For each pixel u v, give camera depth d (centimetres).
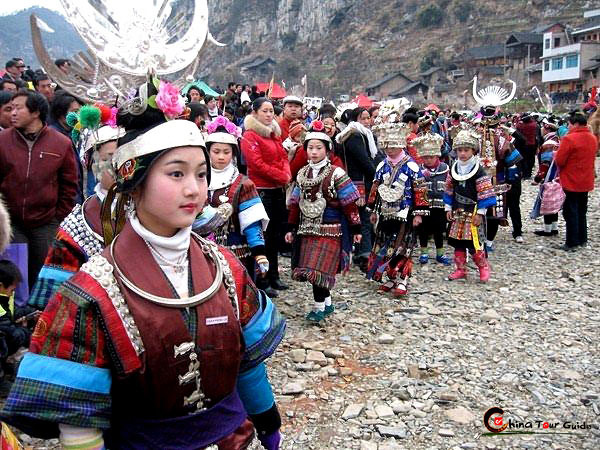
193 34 423
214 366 171
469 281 716
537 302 640
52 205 464
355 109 777
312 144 536
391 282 656
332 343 517
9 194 449
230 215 447
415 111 901
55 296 162
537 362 486
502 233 999
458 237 709
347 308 609
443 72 8112
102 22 374
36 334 161
